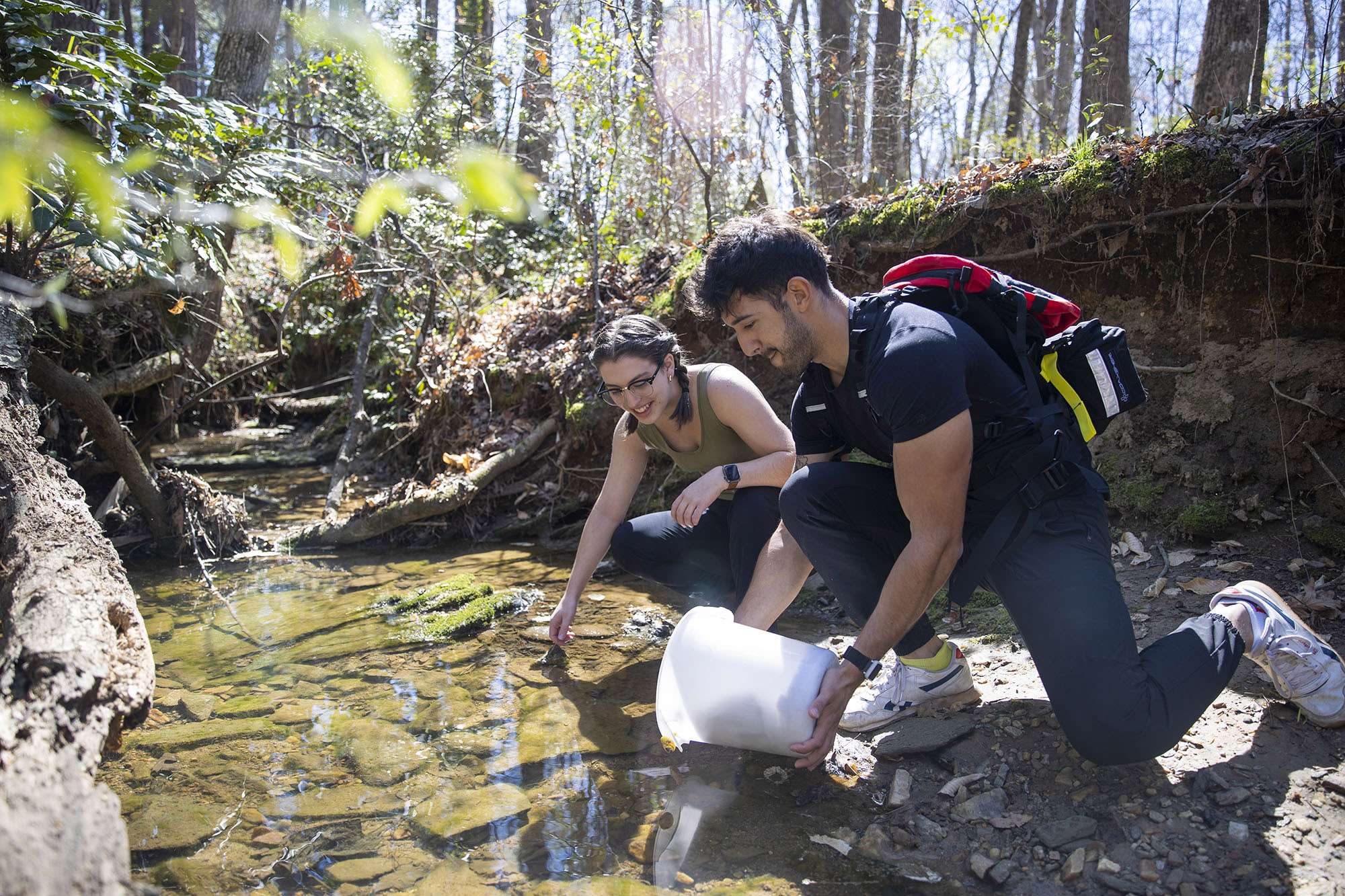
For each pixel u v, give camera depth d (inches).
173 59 117.1
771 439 106.0
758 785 82.9
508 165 29.1
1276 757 75.8
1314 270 116.1
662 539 117.1
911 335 69.9
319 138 233.0
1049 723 86.0
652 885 68.0
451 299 233.1
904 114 302.0
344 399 291.1
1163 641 73.2
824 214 170.9
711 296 73.1
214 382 220.1
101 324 202.2
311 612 134.9
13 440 102.7
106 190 30.7
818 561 87.8
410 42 266.8
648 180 272.8
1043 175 139.7
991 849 70.8
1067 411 77.1
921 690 90.8
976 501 76.2
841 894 66.4
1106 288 137.1
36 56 99.5
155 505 166.1
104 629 72.9
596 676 108.7
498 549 170.6
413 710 100.0
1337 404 112.3
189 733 94.7
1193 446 124.1
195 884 68.9
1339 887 61.2
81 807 50.8
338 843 74.4
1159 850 67.6
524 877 69.3
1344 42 253.6
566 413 184.7
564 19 243.9
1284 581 104.5
